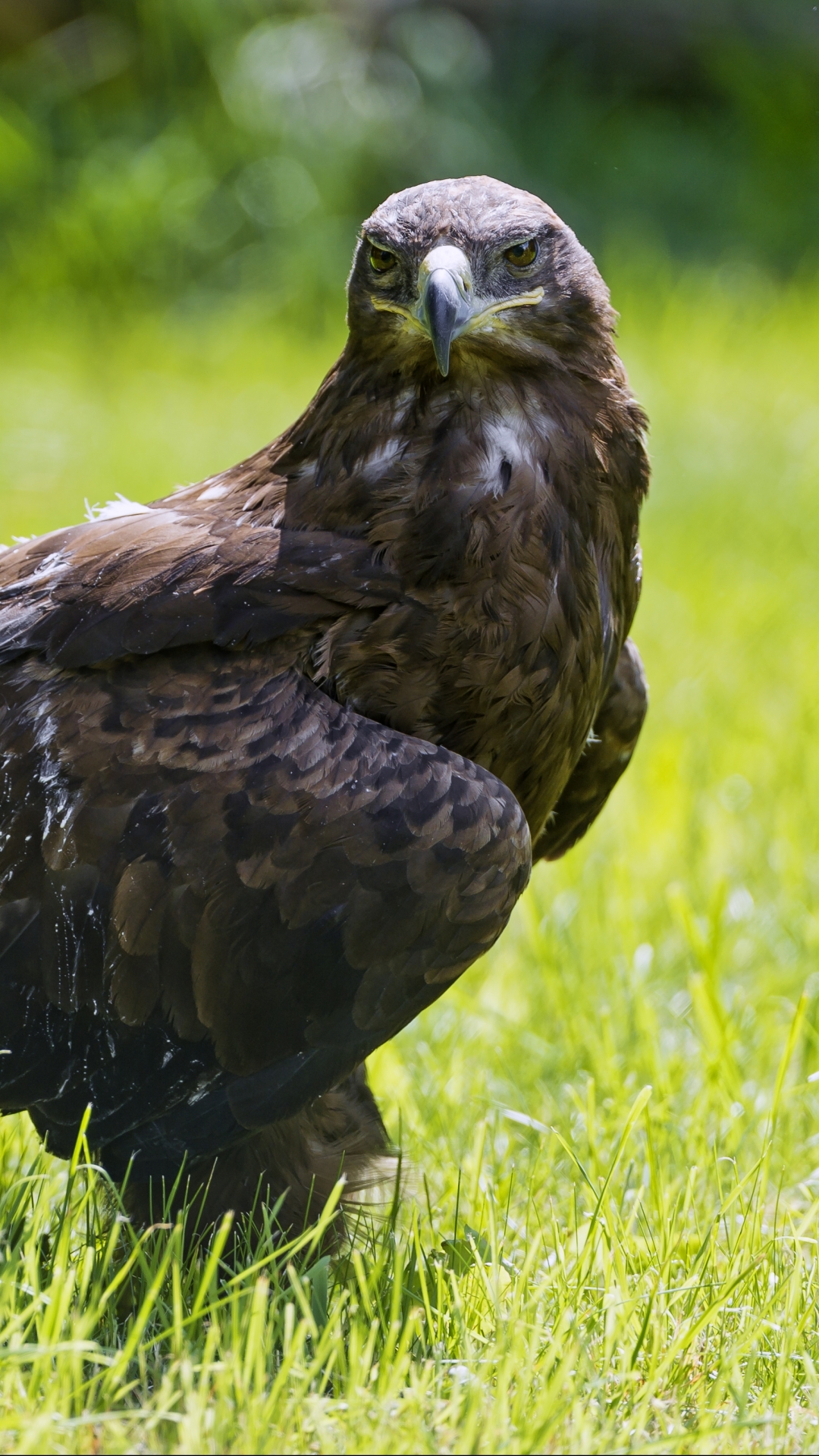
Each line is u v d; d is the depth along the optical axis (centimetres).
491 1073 880
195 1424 544
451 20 2897
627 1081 848
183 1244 679
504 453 698
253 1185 695
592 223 2739
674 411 2011
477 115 2792
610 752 858
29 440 1936
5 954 655
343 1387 606
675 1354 613
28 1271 635
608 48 2983
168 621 668
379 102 2712
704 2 2992
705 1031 870
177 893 648
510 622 693
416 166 2680
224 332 2358
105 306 2441
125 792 653
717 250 2711
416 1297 658
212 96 2639
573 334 716
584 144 2848
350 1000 664
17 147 2527
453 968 675
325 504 707
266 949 652
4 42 2653
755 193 2831
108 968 652
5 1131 778
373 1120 740
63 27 2670
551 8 2956
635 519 761
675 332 2302
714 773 1211
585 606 720
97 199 2483
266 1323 625
